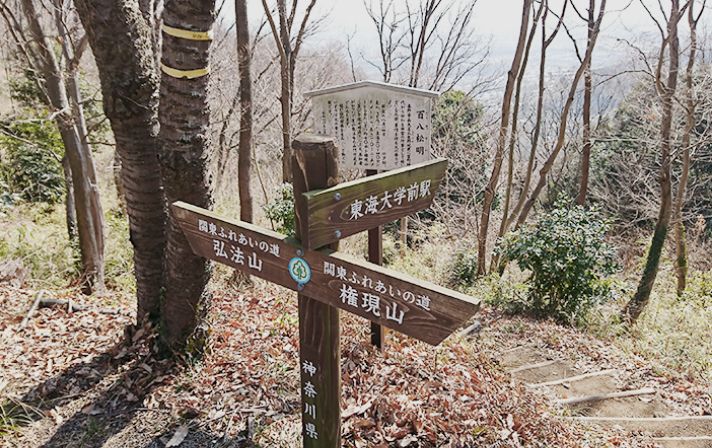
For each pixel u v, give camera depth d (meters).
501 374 3.95
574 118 11.23
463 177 11.35
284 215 6.31
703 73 7.19
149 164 3.07
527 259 5.85
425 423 2.80
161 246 3.23
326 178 1.79
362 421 2.77
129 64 2.82
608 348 5.07
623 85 12.29
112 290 5.28
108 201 8.73
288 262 1.96
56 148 7.41
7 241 5.66
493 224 9.74
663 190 7.16
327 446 2.22
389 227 11.37
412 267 7.77
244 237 2.08
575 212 5.96
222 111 9.74
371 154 3.75
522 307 5.96
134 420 2.76
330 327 2.04
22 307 3.88
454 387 3.24
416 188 2.23
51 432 2.66
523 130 10.88
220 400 2.90
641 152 10.88
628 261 10.01
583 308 5.88
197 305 3.11
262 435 2.67
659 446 3.29
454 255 8.27
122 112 2.89
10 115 7.52
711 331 6.17
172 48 2.49
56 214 7.73
